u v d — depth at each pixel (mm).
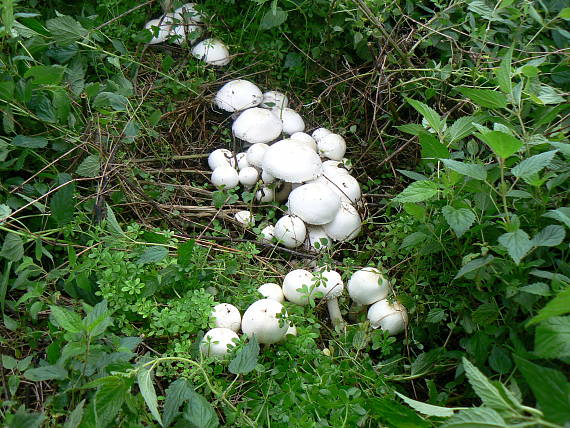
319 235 3205
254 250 3029
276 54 4027
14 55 3195
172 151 3764
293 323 2627
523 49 3512
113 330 2621
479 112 2854
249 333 2615
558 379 1550
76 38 3385
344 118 3904
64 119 3146
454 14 3877
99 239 2799
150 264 2773
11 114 3027
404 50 3684
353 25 3627
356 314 3023
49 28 3287
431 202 2648
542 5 3580
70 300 2744
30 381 2439
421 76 3697
